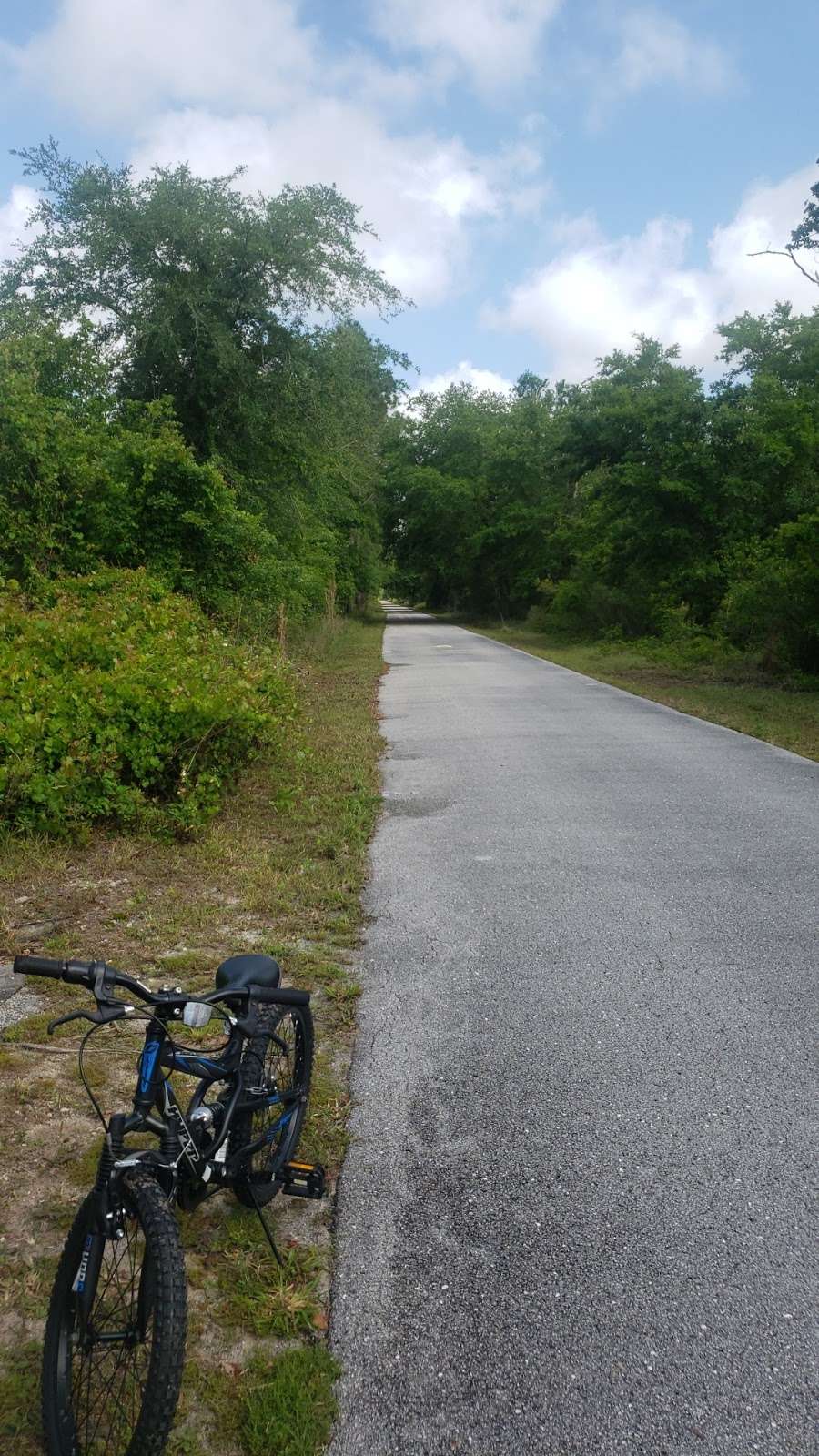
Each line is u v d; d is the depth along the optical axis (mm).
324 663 26297
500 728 14500
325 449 22781
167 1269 2332
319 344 21328
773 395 25984
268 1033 3236
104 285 19484
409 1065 4418
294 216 19562
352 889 6863
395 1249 3221
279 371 20688
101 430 16219
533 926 6125
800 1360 2744
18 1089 4125
